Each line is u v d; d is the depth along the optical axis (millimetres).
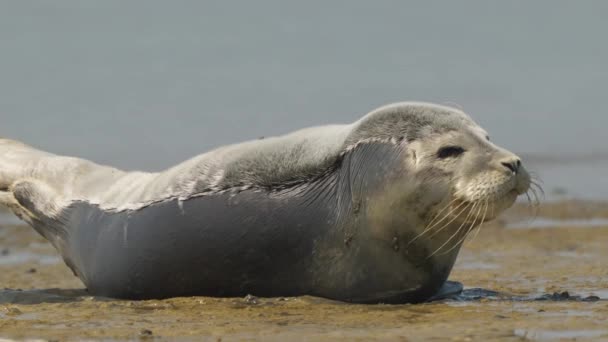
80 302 35562
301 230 34438
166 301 34969
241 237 34719
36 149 44875
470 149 33344
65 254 40875
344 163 34562
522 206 72000
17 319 32094
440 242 34000
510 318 30875
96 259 37656
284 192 34781
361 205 33906
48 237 41938
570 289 39719
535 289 39750
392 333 28859
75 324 31078
